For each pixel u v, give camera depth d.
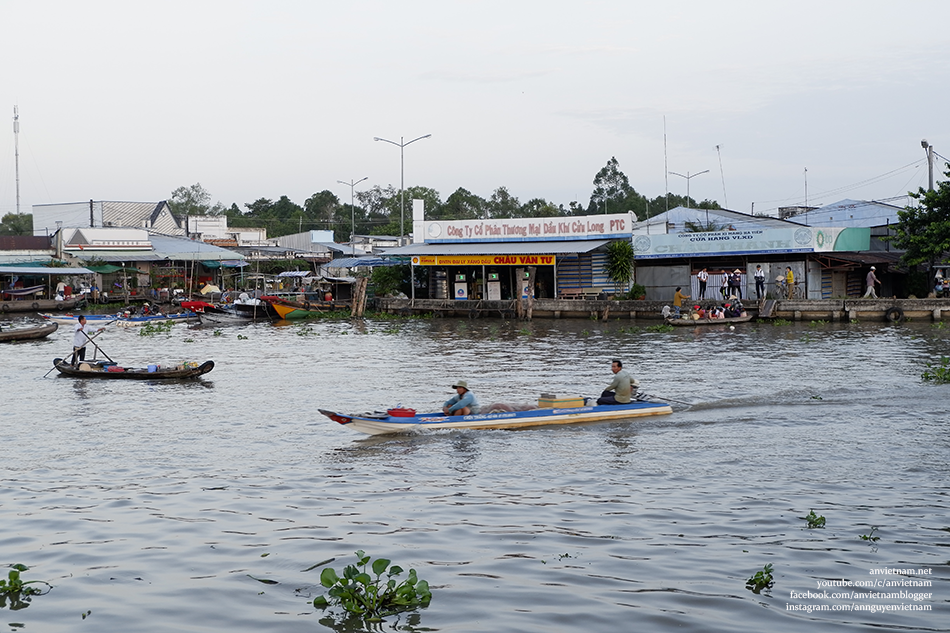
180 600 8.99
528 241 53.03
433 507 12.09
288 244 89.88
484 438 16.50
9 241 66.44
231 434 17.19
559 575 9.52
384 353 32.88
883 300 42.25
